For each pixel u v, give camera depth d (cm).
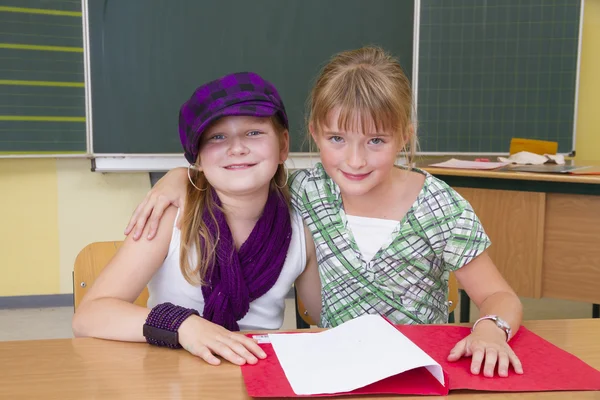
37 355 89
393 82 108
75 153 313
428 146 335
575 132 335
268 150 107
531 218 234
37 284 328
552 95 332
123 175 329
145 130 314
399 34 327
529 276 237
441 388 79
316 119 111
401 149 112
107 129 311
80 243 330
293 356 87
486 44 329
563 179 222
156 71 311
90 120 309
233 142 106
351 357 85
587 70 355
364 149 106
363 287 123
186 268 113
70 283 331
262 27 317
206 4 311
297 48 321
